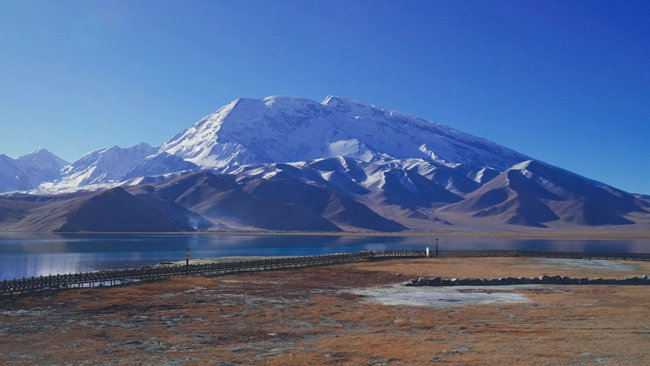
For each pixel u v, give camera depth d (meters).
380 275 68.44
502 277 62.75
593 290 52.16
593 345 26.44
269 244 190.50
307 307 41.19
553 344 26.81
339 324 34.22
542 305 41.81
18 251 134.00
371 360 24.27
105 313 37.91
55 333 31.12
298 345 27.98
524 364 22.88
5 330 31.88
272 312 38.78
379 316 37.06
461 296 47.91
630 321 33.94
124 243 178.12
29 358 25.41
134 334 30.97
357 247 174.75
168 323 34.47
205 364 24.16
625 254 102.19
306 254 137.38
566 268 79.50
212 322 34.88
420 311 39.25
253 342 28.89
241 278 63.09
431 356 24.61
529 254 106.88
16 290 46.69
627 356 24.05
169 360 24.95
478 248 169.25
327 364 23.75
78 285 53.34
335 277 65.62
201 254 134.00
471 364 23.08
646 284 58.22
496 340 28.09
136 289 50.41
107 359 25.22
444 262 91.94
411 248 168.38
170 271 63.69
